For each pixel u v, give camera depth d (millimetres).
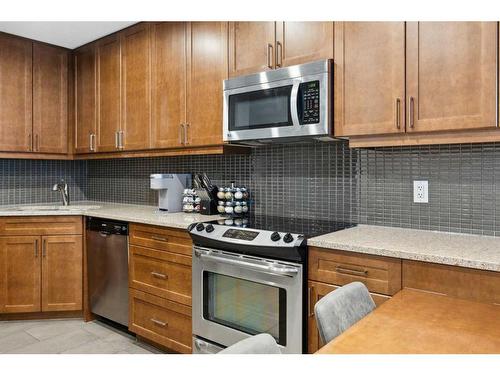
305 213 2596
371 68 1942
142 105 3082
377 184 2291
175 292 2471
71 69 3721
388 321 1091
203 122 2680
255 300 2047
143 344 2719
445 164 2061
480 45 1645
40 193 3863
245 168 2900
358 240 1834
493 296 1426
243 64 2445
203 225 2287
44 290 3115
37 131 3502
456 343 945
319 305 1139
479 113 1648
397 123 1860
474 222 1979
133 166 3738
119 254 2846
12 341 2752
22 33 3297
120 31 3246
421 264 1575
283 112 2203
